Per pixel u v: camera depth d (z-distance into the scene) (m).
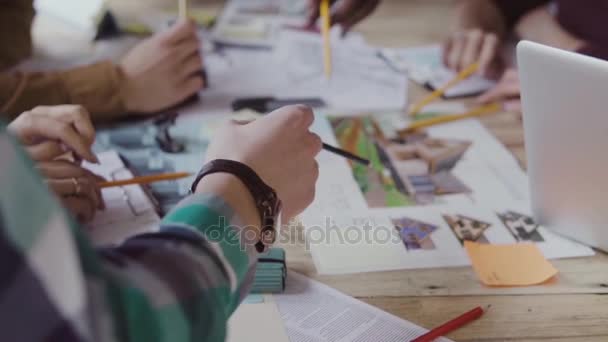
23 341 0.35
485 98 1.18
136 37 1.39
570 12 1.40
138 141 1.03
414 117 1.12
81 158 0.92
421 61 1.31
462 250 0.81
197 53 1.18
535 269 0.78
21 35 1.28
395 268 0.78
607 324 0.70
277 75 1.25
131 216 0.84
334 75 1.25
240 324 0.69
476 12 1.42
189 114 1.12
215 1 1.56
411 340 0.67
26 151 0.37
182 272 0.45
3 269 0.34
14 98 1.07
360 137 1.05
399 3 1.56
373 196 0.90
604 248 0.81
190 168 0.96
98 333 0.36
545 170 0.81
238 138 0.66
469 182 0.94
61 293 0.35
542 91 0.76
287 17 1.48
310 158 0.69
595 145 0.75
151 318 0.41
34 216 0.35
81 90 1.09
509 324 0.70
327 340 0.67
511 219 0.87
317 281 0.75
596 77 0.71
